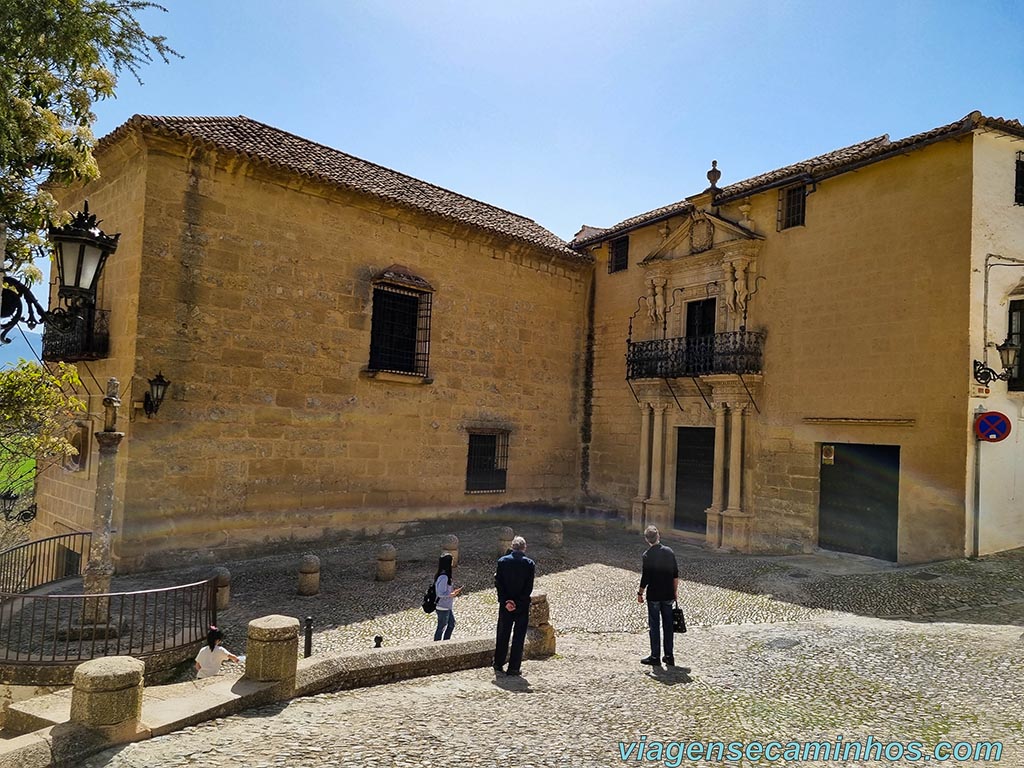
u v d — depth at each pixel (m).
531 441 18.23
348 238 14.42
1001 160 12.20
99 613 7.62
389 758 4.50
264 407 13.04
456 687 6.25
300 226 13.67
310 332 13.74
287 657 5.73
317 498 13.79
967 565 11.05
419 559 13.18
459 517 16.42
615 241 19.28
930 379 12.13
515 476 17.80
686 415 16.83
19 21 5.72
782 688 6.19
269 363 13.12
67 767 4.26
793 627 8.65
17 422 7.38
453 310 16.42
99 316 12.33
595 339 19.52
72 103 6.55
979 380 11.66
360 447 14.52
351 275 14.45
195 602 9.77
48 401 7.39
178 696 5.34
